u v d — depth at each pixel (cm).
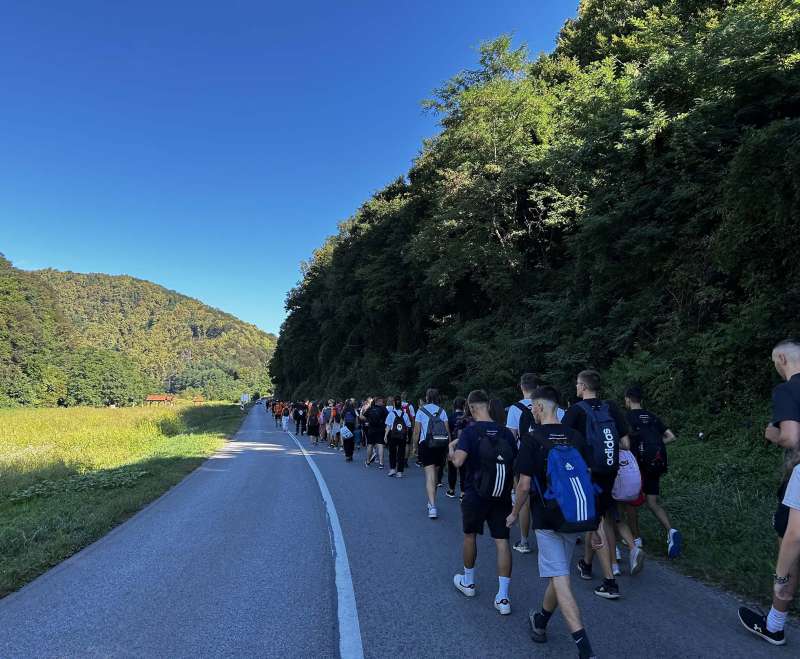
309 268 7256
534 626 359
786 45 1137
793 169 840
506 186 1998
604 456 431
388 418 1145
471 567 443
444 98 2223
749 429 795
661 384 1005
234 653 346
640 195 1295
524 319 1923
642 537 580
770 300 884
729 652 338
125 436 2145
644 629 373
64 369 9819
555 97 2259
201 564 538
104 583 487
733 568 471
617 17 2712
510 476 425
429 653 341
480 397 461
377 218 4522
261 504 840
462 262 2138
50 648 358
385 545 596
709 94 1250
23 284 10275
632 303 1291
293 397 7525
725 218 1011
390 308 3797
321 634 371
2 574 499
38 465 1434
